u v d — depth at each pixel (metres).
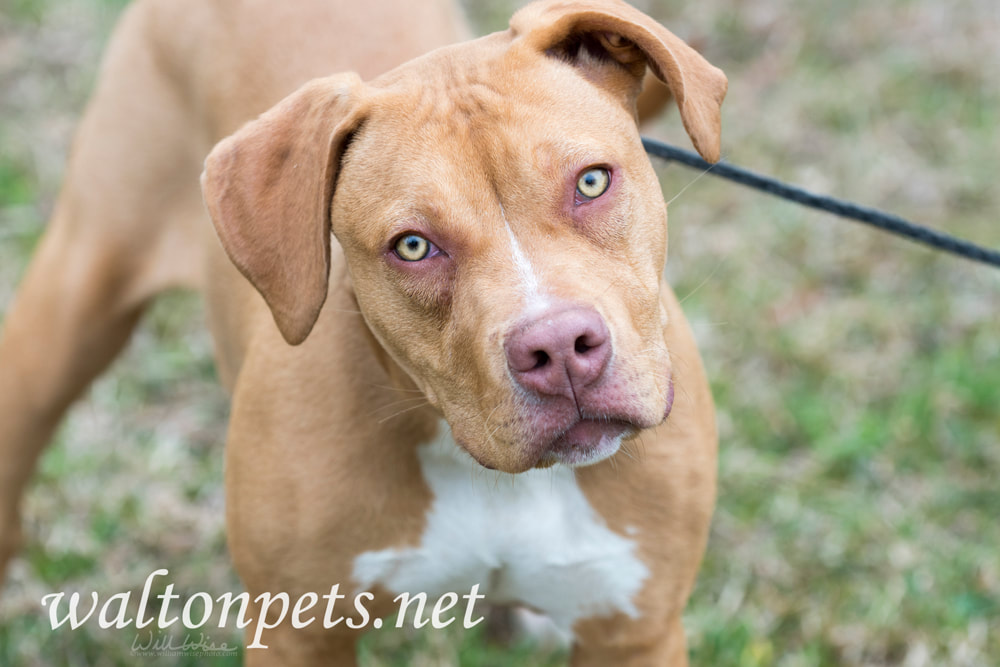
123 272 6.87
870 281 9.34
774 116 10.90
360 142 4.60
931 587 7.27
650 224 4.63
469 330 4.38
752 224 9.83
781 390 8.52
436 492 5.27
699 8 12.38
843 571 7.44
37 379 6.90
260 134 4.70
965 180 10.16
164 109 6.74
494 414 4.35
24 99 11.66
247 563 5.36
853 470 7.98
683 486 5.32
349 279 5.20
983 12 11.95
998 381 8.35
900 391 8.45
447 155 4.41
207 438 8.59
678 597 5.58
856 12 12.08
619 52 4.80
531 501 5.29
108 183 6.77
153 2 6.81
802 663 6.96
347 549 5.25
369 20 6.26
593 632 5.72
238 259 4.68
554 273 4.29
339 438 5.17
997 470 7.93
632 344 4.36
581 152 4.40
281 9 6.34
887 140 10.60
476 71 4.60
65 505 8.09
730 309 9.12
